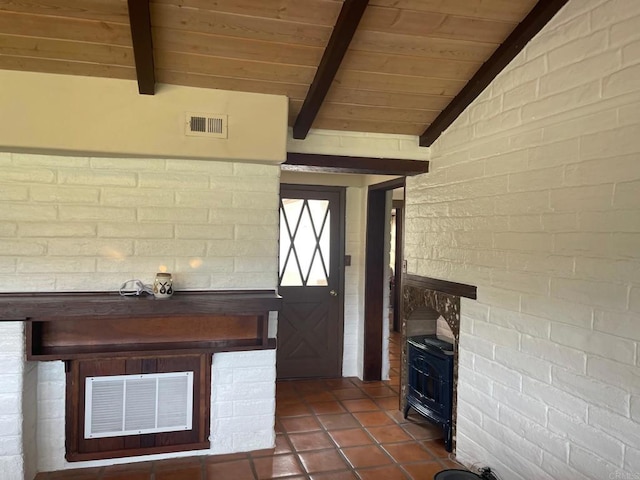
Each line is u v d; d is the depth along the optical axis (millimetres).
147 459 2828
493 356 2666
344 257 4578
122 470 2717
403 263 3684
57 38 2223
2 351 2447
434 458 2988
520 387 2459
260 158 2723
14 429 2455
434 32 2365
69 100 2455
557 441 2221
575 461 2123
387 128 3154
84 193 2643
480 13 2268
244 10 2141
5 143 2387
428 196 3314
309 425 3441
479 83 2680
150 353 2646
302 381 4449
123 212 2697
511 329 2523
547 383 2285
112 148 2518
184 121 2605
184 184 2779
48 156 2594
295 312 4496
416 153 3283
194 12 2131
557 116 2238
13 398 2455
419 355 3441
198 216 2807
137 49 2195
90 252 2656
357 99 2826
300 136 2994
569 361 2160
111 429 2770
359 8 2078
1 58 2312
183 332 2820
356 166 3160
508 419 2541
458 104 2863
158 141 2578
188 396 2877
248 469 2771
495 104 2646
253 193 2887
